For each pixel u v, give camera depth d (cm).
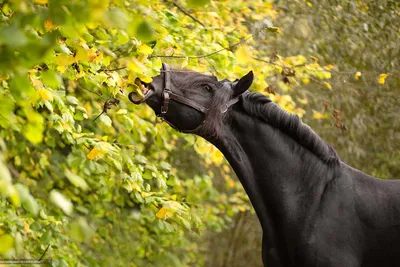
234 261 2244
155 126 1304
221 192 1947
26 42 393
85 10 406
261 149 761
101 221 1512
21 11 402
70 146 1364
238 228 2236
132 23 412
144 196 988
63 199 402
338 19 1784
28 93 441
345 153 1939
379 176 1952
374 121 1947
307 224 743
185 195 1474
